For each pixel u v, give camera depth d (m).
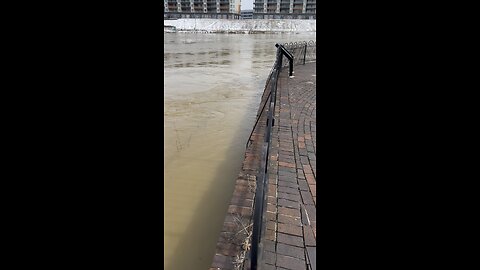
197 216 3.04
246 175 3.05
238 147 4.79
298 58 12.40
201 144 4.89
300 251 2.04
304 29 83.56
